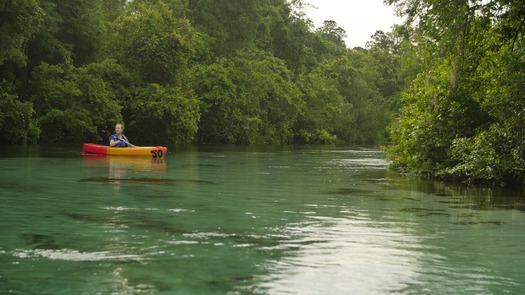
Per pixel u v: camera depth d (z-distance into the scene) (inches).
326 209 295.3
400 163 611.2
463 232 233.9
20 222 240.4
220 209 287.4
